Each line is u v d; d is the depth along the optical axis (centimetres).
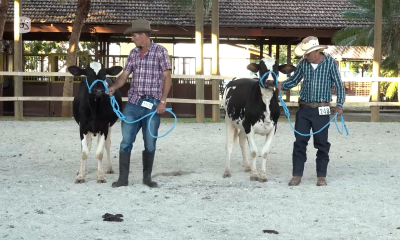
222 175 835
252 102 765
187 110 1981
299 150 764
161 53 729
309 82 752
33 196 679
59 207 627
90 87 717
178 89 1973
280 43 2445
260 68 746
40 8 2031
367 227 555
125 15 1997
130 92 740
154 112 727
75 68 734
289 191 718
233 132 838
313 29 2053
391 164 935
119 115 739
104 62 2062
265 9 2139
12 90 1988
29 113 1970
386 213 609
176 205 641
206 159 986
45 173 838
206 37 2261
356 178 810
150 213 604
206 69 2014
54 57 2005
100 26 1955
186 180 792
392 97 2492
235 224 563
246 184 764
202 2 1659
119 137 1266
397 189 732
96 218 582
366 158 998
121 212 608
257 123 769
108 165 852
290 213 607
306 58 757
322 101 753
